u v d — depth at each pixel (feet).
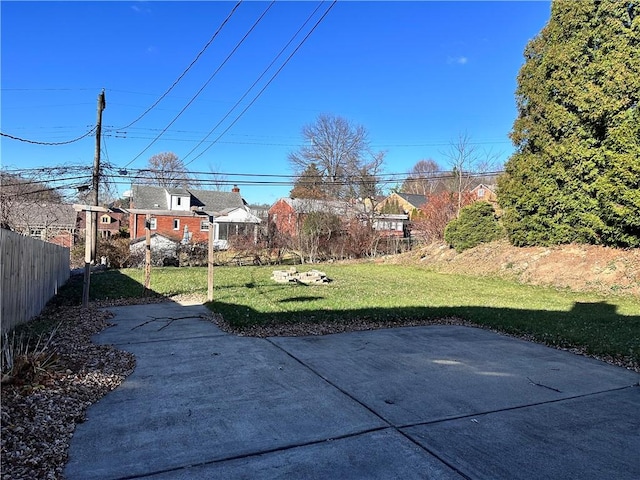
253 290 34.99
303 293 32.94
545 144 44.91
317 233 79.71
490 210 57.67
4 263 18.03
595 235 40.68
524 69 47.80
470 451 9.37
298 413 11.26
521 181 48.24
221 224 111.55
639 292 32.76
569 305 28.96
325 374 14.55
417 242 85.61
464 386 13.67
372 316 24.22
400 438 9.93
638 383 14.34
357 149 121.49
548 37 45.19
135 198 112.16
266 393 12.70
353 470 8.48
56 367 13.56
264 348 17.76
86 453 8.93
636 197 33.99
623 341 19.01
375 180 113.39
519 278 43.47
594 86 38.32
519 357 17.31
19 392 11.21
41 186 84.89
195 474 8.23
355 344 18.78
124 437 9.71
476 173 96.02
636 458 9.20
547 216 46.21
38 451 8.77
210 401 12.01
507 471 8.57
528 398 12.75
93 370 14.11
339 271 55.62
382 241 85.66
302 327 21.53
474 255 55.01
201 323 22.52
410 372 15.01
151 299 30.86
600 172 39.19
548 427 10.72
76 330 20.08
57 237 80.43
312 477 8.20
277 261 74.95
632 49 35.86
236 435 9.93
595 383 14.26
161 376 14.08
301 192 119.55
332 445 9.52
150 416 10.91
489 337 20.77
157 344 18.21
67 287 38.63
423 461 8.89
